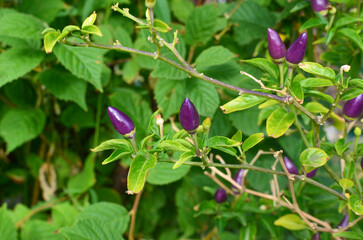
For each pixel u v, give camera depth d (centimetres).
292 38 54
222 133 51
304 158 36
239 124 52
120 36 56
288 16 53
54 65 56
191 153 33
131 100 55
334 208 50
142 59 56
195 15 54
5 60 51
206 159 34
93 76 50
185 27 56
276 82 35
